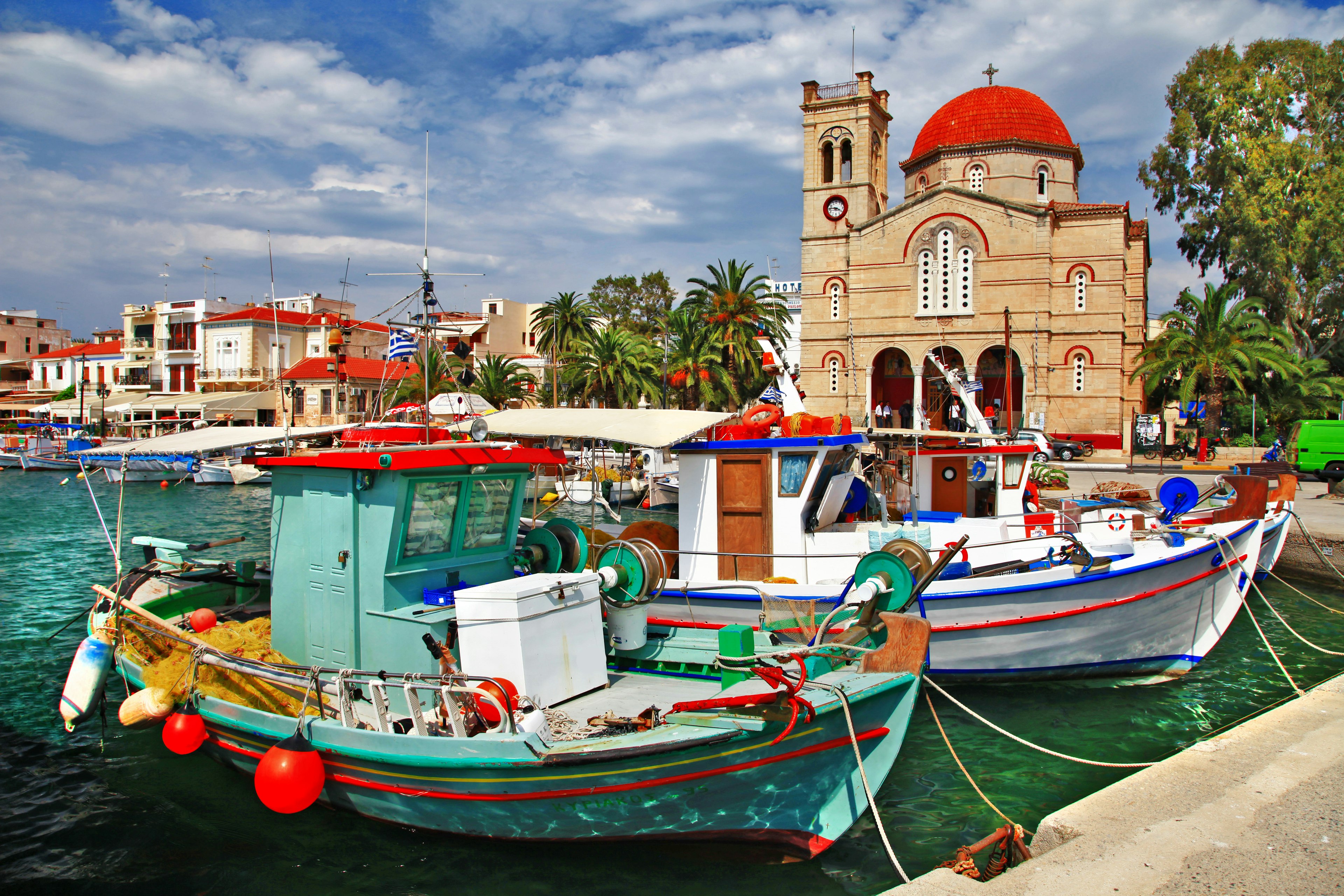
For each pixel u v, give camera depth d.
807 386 51.38
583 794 6.59
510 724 6.88
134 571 11.26
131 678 9.80
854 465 13.46
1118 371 44.81
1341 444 33.66
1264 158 47.03
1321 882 4.95
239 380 66.00
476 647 7.60
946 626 11.05
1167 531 13.08
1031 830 7.77
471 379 9.76
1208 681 12.12
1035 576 10.96
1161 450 42.62
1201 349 41.91
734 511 11.51
